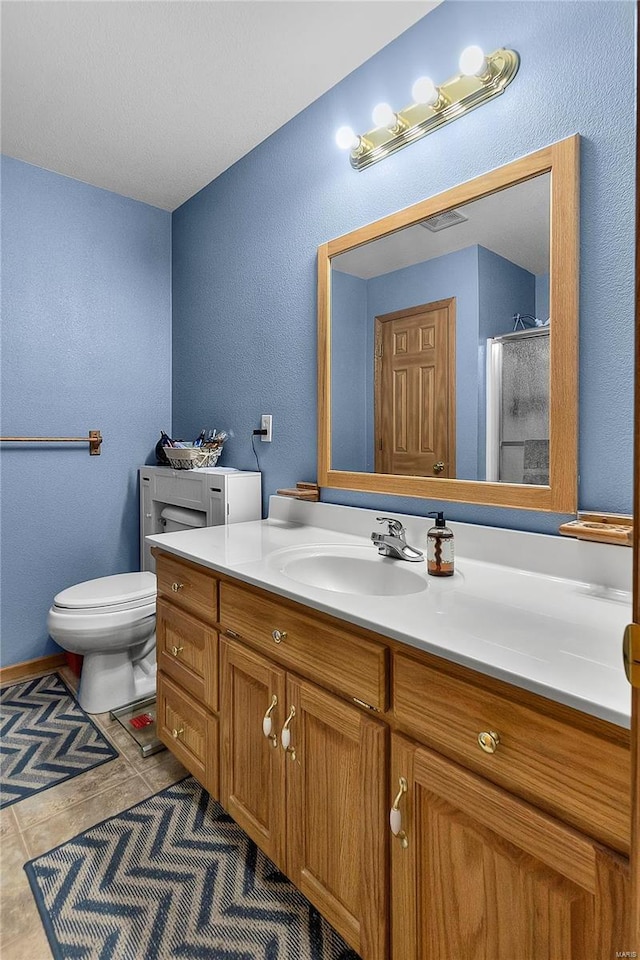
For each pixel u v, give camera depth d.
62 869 1.29
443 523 1.22
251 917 1.17
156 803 1.54
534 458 1.23
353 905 0.99
